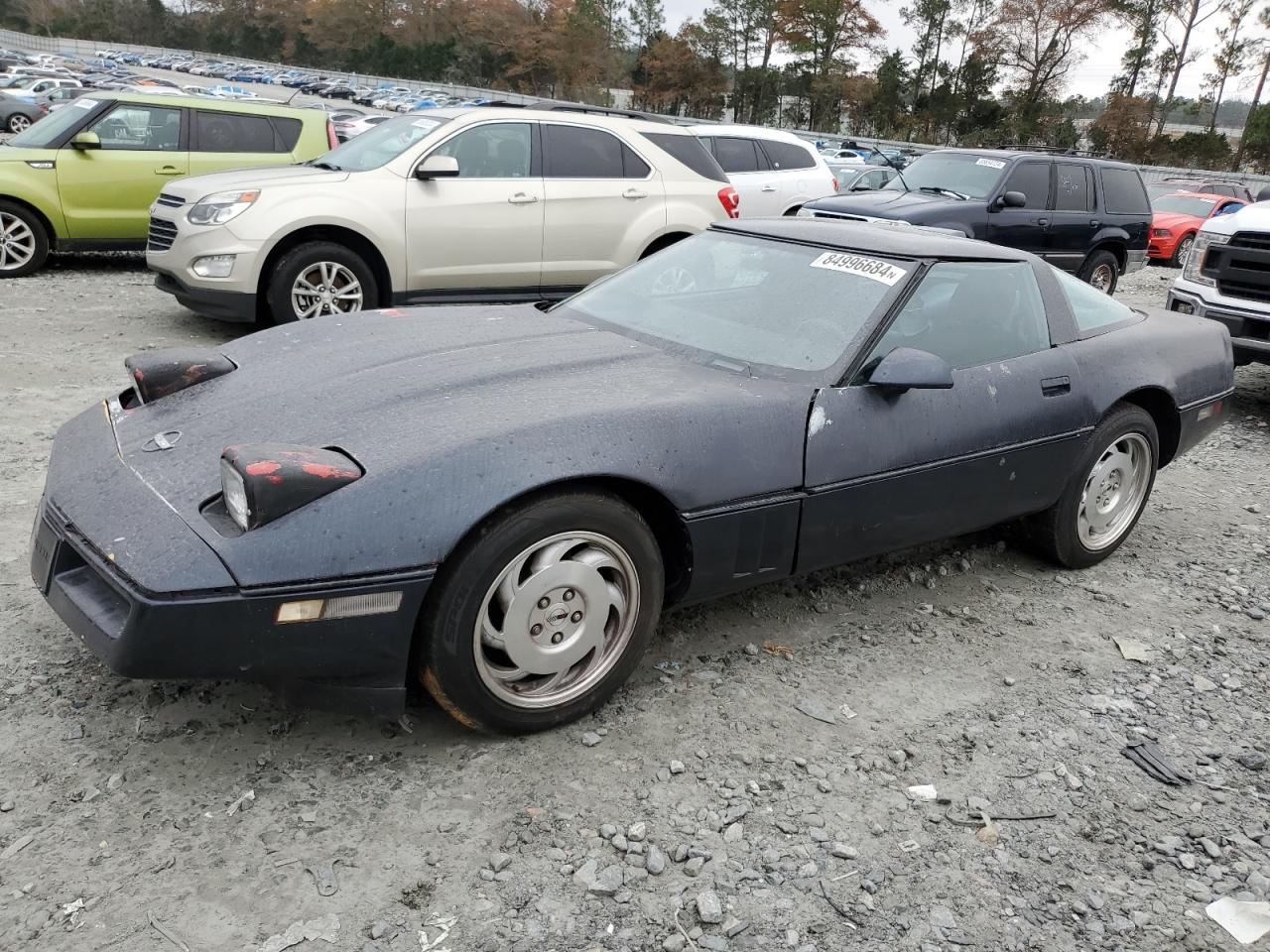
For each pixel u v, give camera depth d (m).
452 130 7.76
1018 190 11.27
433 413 2.74
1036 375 3.81
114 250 10.17
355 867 2.30
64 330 7.62
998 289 3.85
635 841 2.45
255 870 2.27
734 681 3.23
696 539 2.93
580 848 2.42
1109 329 4.29
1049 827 2.66
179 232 7.26
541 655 2.71
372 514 2.41
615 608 2.86
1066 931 2.30
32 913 2.09
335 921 2.14
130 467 2.68
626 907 2.25
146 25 121.00
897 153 44.47
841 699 3.19
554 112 8.18
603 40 93.19
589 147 8.28
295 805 2.48
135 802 2.45
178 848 2.31
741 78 76.56
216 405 2.94
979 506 3.72
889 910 2.31
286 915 2.14
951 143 65.75
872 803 2.69
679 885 2.33
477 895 2.25
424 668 2.60
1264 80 54.91
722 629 3.57
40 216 9.83
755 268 3.81
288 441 2.66
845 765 2.85
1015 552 4.50
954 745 3.00
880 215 10.21
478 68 98.69
